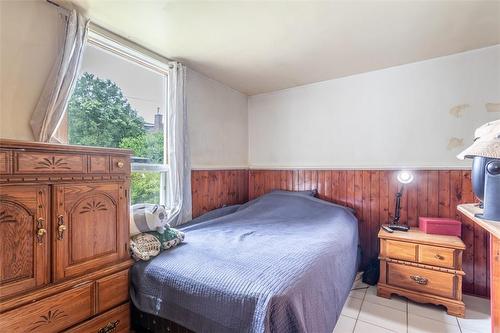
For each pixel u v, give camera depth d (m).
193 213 2.75
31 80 1.56
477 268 2.32
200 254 1.60
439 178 2.51
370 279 2.52
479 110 2.35
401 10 1.74
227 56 2.44
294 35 2.06
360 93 2.91
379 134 2.81
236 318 1.15
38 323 1.17
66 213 1.29
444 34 2.06
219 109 3.14
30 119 1.55
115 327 1.47
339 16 1.80
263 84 3.23
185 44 2.21
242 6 1.69
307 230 2.17
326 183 3.12
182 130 2.46
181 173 2.42
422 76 2.58
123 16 1.79
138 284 1.53
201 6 1.69
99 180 1.45
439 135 2.52
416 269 2.16
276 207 2.89
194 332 1.29
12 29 1.49
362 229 2.88
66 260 1.28
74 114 1.84
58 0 1.62
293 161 3.35
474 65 2.36
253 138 3.66
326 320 1.40
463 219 2.39
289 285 1.19
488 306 2.13
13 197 1.11
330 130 3.10
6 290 1.09
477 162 1.17
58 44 1.66
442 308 2.11
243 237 1.97
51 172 1.24
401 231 2.41
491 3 1.66
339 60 2.54
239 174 3.49
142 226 1.71
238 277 1.27
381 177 2.79
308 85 3.23
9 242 1.10
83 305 1.33
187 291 1.32
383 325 1.88
